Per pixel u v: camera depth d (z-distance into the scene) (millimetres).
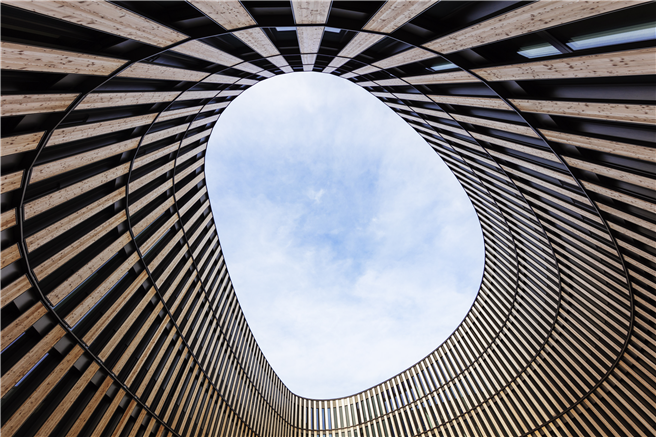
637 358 18109
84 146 9367
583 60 6398
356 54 12547
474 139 15758
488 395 29422
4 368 7703
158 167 15062
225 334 24766
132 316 12977
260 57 12961
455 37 8266
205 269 22047
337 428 38562
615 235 12953
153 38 7633
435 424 32250
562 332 23172
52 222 8859
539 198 16266
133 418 12641
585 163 10008
